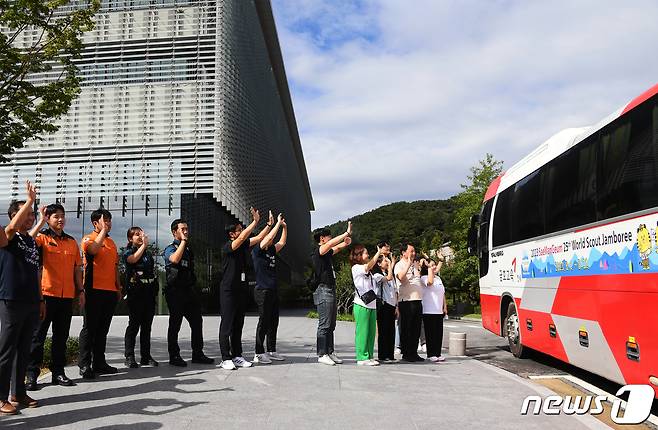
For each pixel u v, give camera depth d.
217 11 25.45
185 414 5.35
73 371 7.61
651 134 5.61
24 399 5.57
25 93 9.23
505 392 6.71
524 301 9.69
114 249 7.40
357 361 8.73
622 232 6.15
